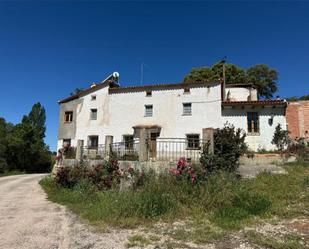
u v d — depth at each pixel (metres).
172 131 25.22
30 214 9.25
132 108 27.20
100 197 9.80
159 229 6.75
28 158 43.03
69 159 19.27
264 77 44.19
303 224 6.54
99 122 28.39
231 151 10.98
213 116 24.14
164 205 7.93
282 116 22.05
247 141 22.23
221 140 10.98
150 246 5.63
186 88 25.64
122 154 14.84
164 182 9.14
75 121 29.72
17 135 42.78
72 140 29.44
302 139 20.14
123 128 27.14
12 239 6.35
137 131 26.31
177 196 8.45
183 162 9.59
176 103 25.67
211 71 39.81
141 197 8.25
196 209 7.92
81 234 6.62
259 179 10.53
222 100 25.69
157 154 14.95
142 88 27.06
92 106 29.11
